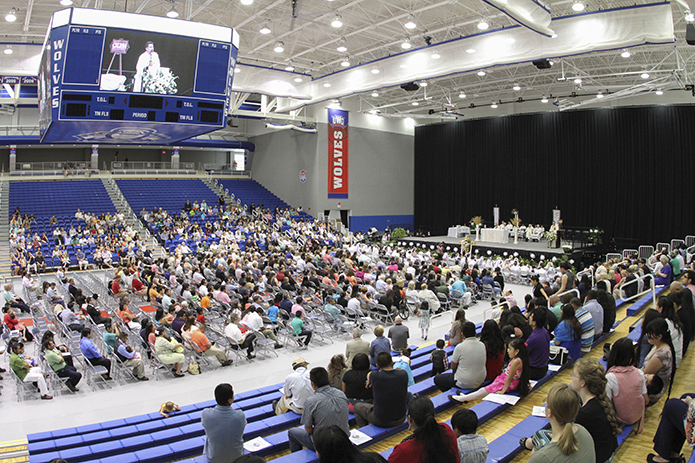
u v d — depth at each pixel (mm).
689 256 20969
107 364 11016
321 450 3432
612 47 15336
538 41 16734
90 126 11961
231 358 12930
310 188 38250
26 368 10164
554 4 19766
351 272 19359
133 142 15656
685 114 30672
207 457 5312
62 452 6609
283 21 21219
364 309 16266
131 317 13680
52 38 10984
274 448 6207
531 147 36969
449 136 41500
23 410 9453
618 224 33406
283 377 11398
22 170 35750
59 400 9977
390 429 6188
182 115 12391
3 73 17484
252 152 44594
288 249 27766
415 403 4148
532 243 32281
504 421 6379
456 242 33094
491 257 28891
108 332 11414
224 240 28438
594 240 29656
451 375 7531
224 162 46531
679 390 6938
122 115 11734
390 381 6129
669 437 4855
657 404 6574
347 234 36344
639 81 30750
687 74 26156
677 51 21969
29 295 18016
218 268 20203
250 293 16328
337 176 38625
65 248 25844
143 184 37750
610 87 29438
